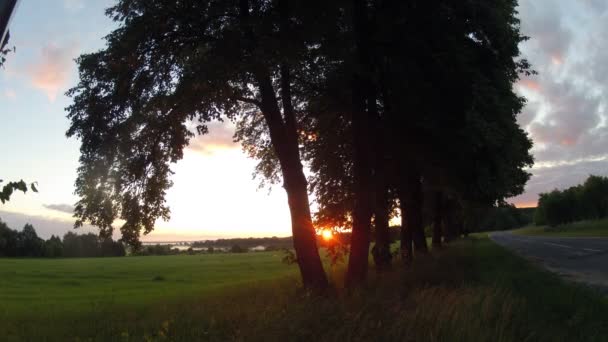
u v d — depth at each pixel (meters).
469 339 6.40
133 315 12.59
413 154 21.36
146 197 14.23
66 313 14.92
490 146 21.42
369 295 9.45
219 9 12.33
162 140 14.23
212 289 25.08
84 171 12.71
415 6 15.27
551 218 128.62
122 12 12.38
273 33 11.57
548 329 7.80
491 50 17.34
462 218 58.31
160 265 64.75
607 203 122.69
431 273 14.82
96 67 12.36
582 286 13.31
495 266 21.91
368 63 15.32
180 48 12.91
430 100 17.66
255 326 6.98
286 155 14.35
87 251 109.62
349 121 20.39
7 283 41.31
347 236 19.69
